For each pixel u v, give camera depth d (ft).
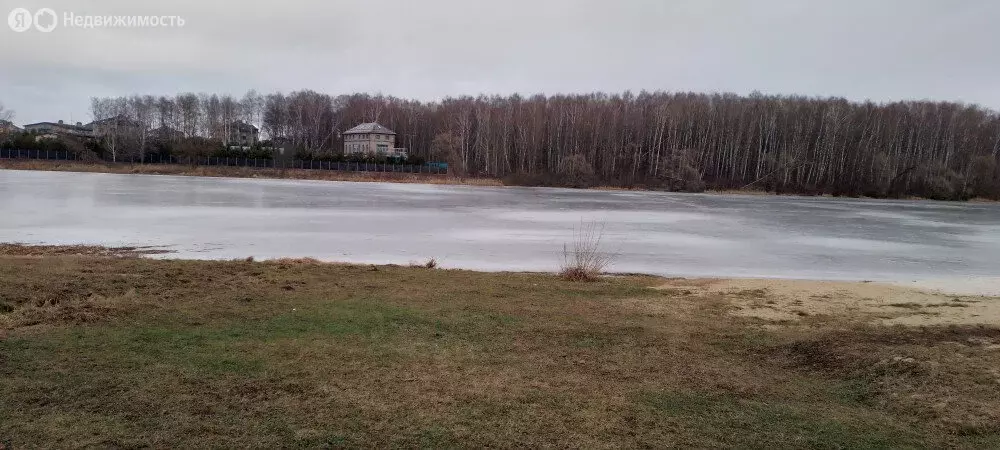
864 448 16.60
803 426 18.01
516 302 35.40
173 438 15.71
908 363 23.13
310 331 26.73
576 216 107.65
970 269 61.31
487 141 274.36
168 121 327.88
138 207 95.14
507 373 22.03
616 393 20.34
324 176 240.73
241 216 88.33
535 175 249.55
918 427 18.02
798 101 299.99
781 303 38.06
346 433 16.43
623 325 30.50
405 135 349.41
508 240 72.38
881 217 130.72
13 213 81.87
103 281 35.63
